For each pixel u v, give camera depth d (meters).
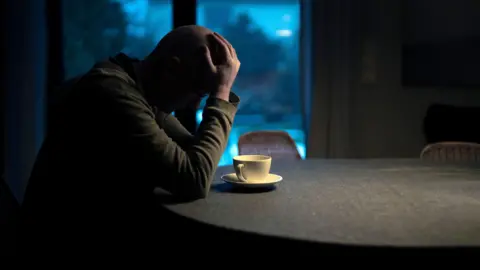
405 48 3.50
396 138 3.60
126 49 3.39
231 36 3.51
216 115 1.18
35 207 1.11
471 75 3.13
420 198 1.16
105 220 1.12
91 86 1.11
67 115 1.12
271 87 3.59
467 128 3.11
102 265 1.11
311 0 3.37
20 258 1.06
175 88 1.20
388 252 0.78
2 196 1.18
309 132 3.42
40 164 1.13
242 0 3.47
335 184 1.34
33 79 3.09
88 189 1.11
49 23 3.13
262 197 1.17
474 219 0.96
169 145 1.11
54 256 1.10
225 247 0.91
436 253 0.78
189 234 0.99
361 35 3.49
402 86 3.55
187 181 1.10
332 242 0.81
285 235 0.85
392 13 3.51
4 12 3.04
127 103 1.10
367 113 3.55
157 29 3.35
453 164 1.70
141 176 1.12
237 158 1.33
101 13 3.34
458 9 3.19
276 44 3.54
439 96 3.56
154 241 1.15
